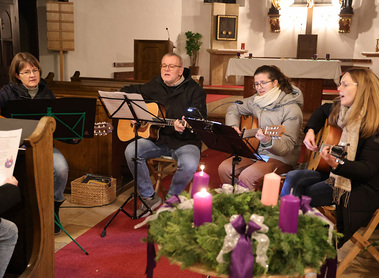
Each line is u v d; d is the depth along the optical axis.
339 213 2.65
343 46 13.07
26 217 2.28
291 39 13.32
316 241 1.65
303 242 1.62
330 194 2.77
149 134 3.59
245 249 1.51
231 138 2.66
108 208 3.75
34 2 9.16
